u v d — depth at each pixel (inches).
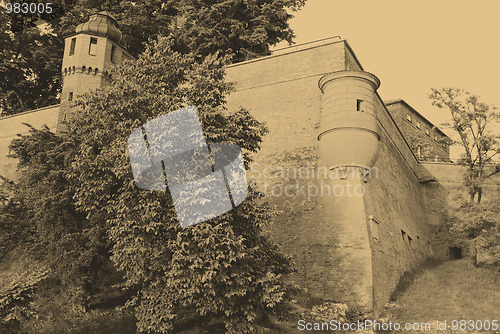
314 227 1039.6
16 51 1785.2
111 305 914.7
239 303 761.0
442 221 1621.6
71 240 890.7
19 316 698.2
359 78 1070.4
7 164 1562.5
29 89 1818.4
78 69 1411.2
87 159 811.4
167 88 867.4
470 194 1493.6
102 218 872.9
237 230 820.0
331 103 1074.1
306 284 997.2
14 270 998.4
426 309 970.7
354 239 994.7
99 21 1477.6
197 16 1733.5
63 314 874.1
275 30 1706.4
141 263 766.5
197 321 851.4
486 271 1214.9
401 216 1307.8
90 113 865.5
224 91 900.6
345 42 1181.7
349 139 1037.2
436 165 1674.5
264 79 1239.5
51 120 1542.8
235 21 1676.9
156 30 1802.4
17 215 1032.2
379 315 951.0
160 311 745.0
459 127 1459.2
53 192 928.3
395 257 1143.0
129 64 899.4
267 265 847.1
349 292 956.6
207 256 729.6
